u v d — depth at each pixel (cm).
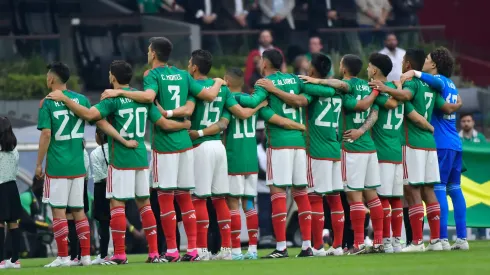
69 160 4534
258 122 6600
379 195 4828
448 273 3462
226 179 4656
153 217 4531
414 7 8612
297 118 4653
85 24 7850
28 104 7581
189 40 7888
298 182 4653
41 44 7812
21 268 4447
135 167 4456
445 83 4841
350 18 8412
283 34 8131
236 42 8031
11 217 4838
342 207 4831
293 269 3775
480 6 10100
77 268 4184
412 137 4812
